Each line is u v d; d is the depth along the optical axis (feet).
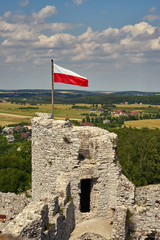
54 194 55.42
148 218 65.87
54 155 61.05
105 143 63.10
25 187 134.72
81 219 61.87
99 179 62.54
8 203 76.64
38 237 41.63
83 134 69.36
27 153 205.77
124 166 155.33
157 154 154.71
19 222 40.01
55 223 48.37
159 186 68.44
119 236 57.21
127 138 203.92
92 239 58.23
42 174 63.46
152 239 66.39
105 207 63.98
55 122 61.11
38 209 43.21
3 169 153.89
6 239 37.19
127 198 64.44
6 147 399.44
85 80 71.92
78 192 60.75
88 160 62.85
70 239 56.54
